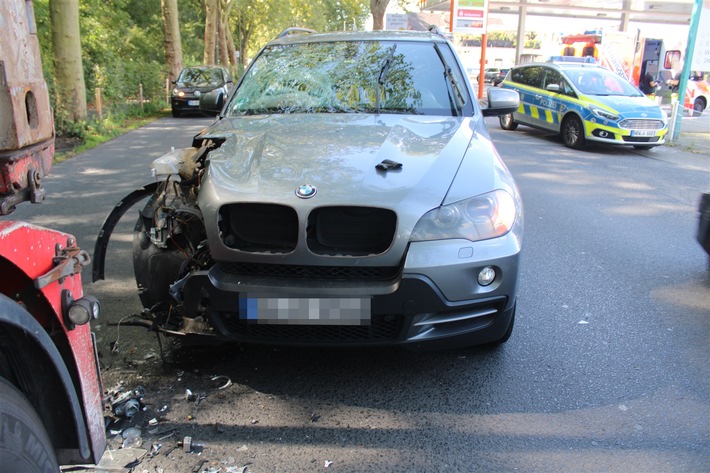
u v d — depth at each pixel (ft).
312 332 10.57
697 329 14.06
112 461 9.11
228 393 11.14
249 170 11.24
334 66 16.39
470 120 14.37
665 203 27.53
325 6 184.85
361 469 9.05
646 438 9.85
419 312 10.21
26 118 6.53
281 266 10.46
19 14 6.49
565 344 13.24
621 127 42.16
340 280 10.32
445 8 131.34
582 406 10.81
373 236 10.40
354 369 12.09
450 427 10.15
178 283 10.85
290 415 10.47
